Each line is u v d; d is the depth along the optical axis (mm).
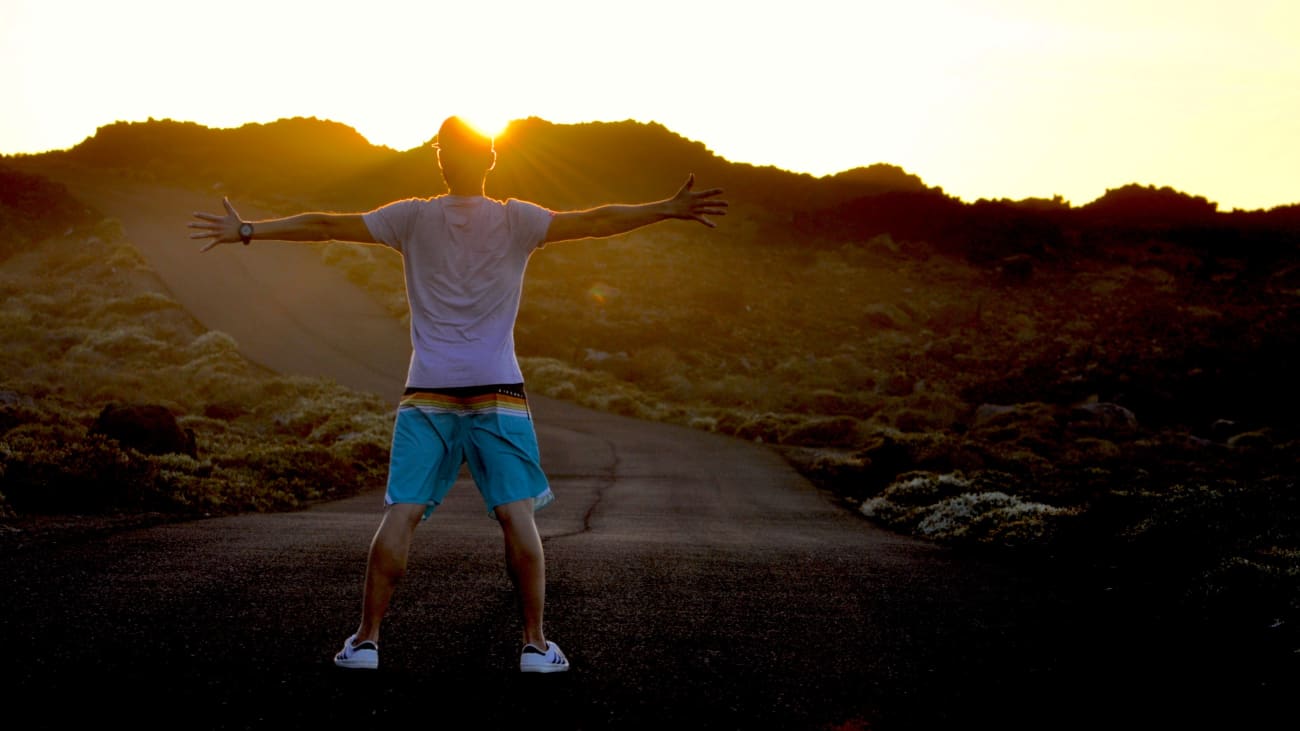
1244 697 4043
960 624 5430
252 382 38625
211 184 136625
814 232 161500
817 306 103625
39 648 4152
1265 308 112812
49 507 10180
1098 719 3754
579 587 6234
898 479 20406
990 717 3754
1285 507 8727
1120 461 31094
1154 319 99125
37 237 72500
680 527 12719
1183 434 39281
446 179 4000
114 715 3393
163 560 6492
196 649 4246
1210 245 179875
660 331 71438
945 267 145750
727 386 55219
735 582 6660
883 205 171375
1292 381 55031
